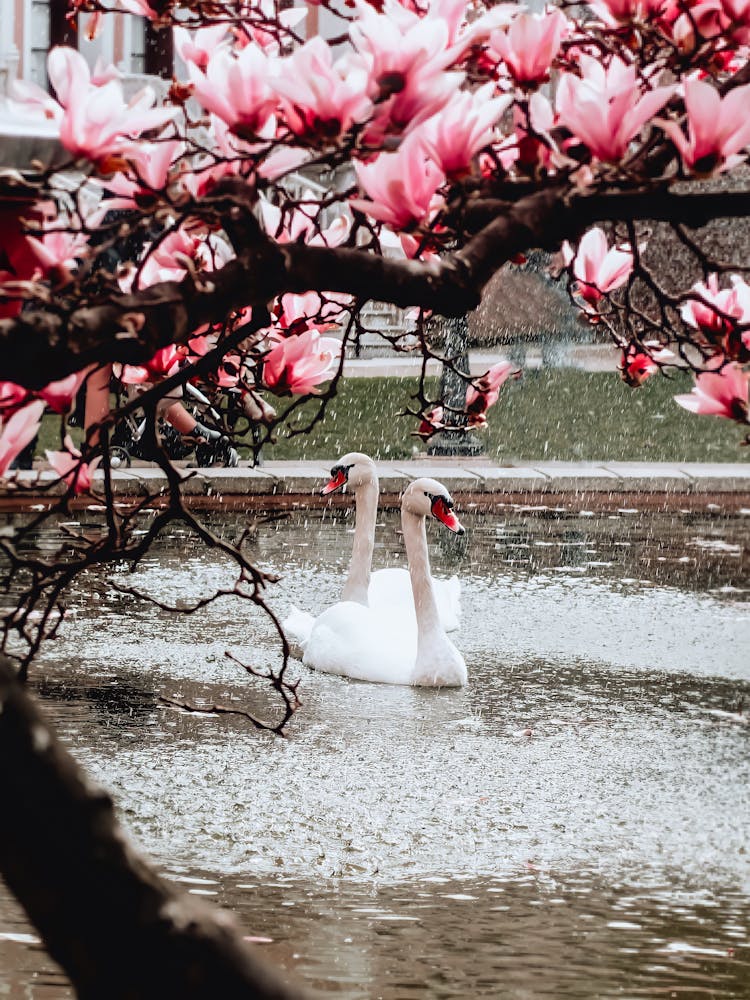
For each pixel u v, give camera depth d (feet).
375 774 32.45
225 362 14.35
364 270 8.70
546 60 10.39
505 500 73.26
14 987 20.79
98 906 5.78
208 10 12.81
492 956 22.53
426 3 13.33
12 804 5.90
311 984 21.27
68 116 8.84
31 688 38.78
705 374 11.25
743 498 74.18
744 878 26.43
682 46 10.81
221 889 25.34
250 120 9.30
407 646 42.75
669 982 21.65
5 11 128.67
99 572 54.54
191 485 69.62
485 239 8.99
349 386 98.94
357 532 48.57
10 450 10.21
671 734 36.27
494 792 31.37
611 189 9.48
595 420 92.17
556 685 41.14
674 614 50.01
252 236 8.70
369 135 8.81
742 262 76.13
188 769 32.32
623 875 26.45
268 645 45.09
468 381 15.53
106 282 9.37
